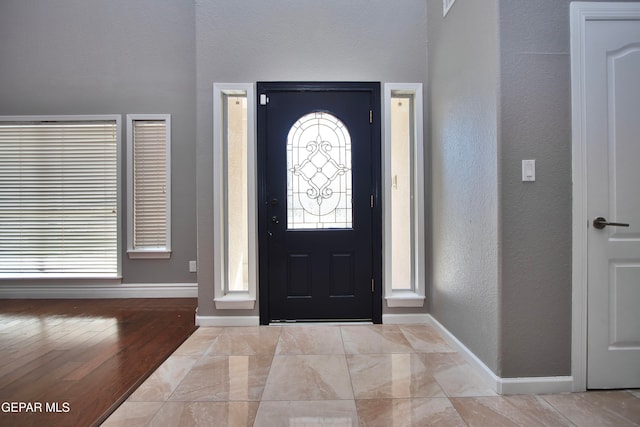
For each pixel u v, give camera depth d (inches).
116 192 147.0
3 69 146.5
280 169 113.0
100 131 147.3
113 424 60.4
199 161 112.0
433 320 108.0
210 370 80.5
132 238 146.6
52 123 147.2
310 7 113.2
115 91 146.3
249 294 111.7
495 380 71.1
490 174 73.6
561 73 71.1
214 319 111.3
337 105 113.6
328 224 114.0
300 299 113.0
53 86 146.4
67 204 147.5
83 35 146.3
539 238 70.9
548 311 71.1
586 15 70.8
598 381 71.3
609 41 70.9
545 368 71.1
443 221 100.1
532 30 70.8
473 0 80.7
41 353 90.3
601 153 70.8
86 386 73.4
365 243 113.7
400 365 82.7
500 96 70.4
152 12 146.6
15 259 147.4
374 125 113.5
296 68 112.7
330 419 61.8
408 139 117.9
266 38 112.6
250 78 112.4
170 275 147.3
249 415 63.0
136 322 115.4
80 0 145.6
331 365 82.9
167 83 146.8
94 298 146.4
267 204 112.9
